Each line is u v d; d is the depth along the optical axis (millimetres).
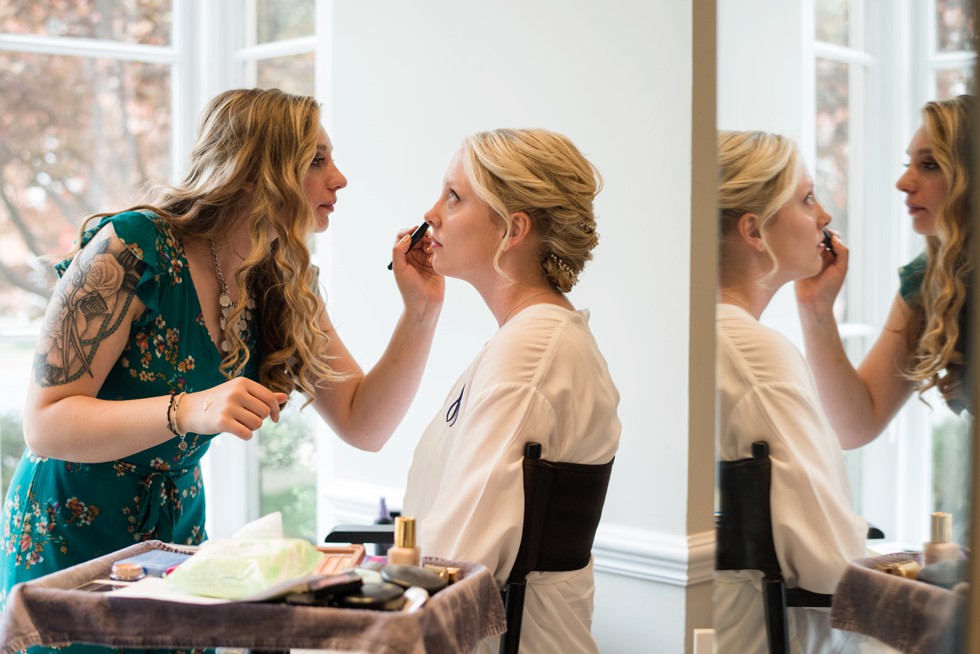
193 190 1479
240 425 1227
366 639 884
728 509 1279
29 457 1493
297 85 2705
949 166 1111
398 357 1704
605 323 1997
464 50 2166
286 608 904
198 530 1573
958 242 1117
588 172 1412
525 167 1373
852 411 1190
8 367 2613
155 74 2770
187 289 1463
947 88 1117
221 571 942
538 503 1244
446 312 2230
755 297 1248
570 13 2002
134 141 2756
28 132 2623
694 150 1865
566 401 1286
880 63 1153
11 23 2592
